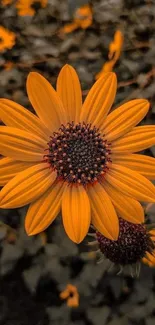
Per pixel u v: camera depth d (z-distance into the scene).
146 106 0.37
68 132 0.37
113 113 0.37
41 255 0.60
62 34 0.71
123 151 0.37
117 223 0.35
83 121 0.37
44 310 0.62
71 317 0.61
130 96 0.63
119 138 0.37
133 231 0.41
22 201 0.35
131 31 0.69
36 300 0.62
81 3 0.72
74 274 0.61
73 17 0.71
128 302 0.60
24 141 0.36
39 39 0.70
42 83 0.36
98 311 0.60
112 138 0.37
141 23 0.70
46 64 0.68
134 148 0.37
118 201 0.36
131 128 0.37
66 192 0.36
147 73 0.67
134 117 0.37
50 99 0.36
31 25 0.71
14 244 0.60
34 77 0.36
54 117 0.37
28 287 0.60
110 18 0.70
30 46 0.69
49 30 0.71
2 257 0.59
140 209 0.36
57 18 0.72
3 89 0.66
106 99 0.37
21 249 0.60
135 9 0.71
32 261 0.60
